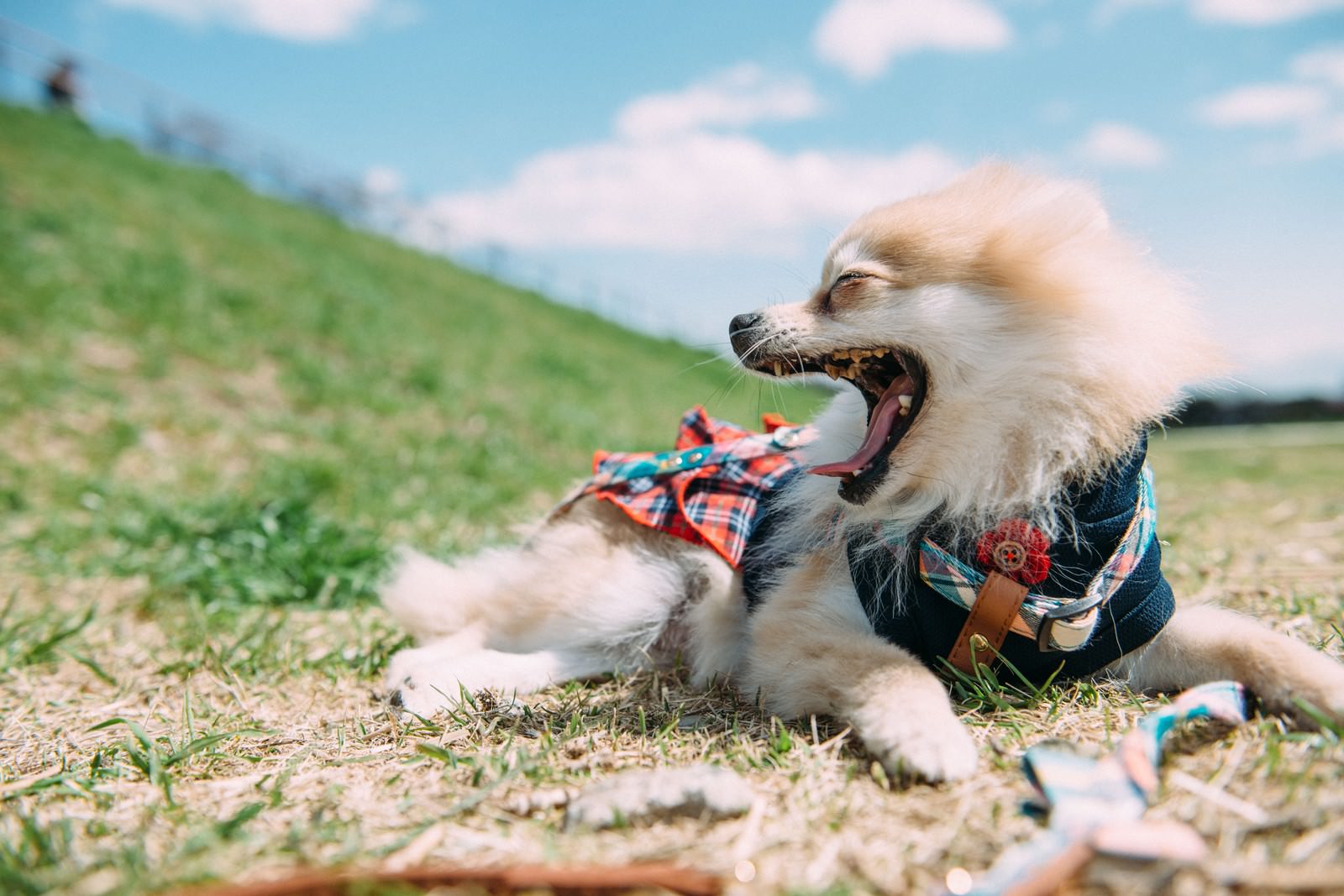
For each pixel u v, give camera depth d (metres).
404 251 3.86
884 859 0.31
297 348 1.65
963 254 0.44
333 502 1.01
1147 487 0.44
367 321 2.04
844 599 0.47
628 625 0.55
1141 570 0.42
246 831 0.33
